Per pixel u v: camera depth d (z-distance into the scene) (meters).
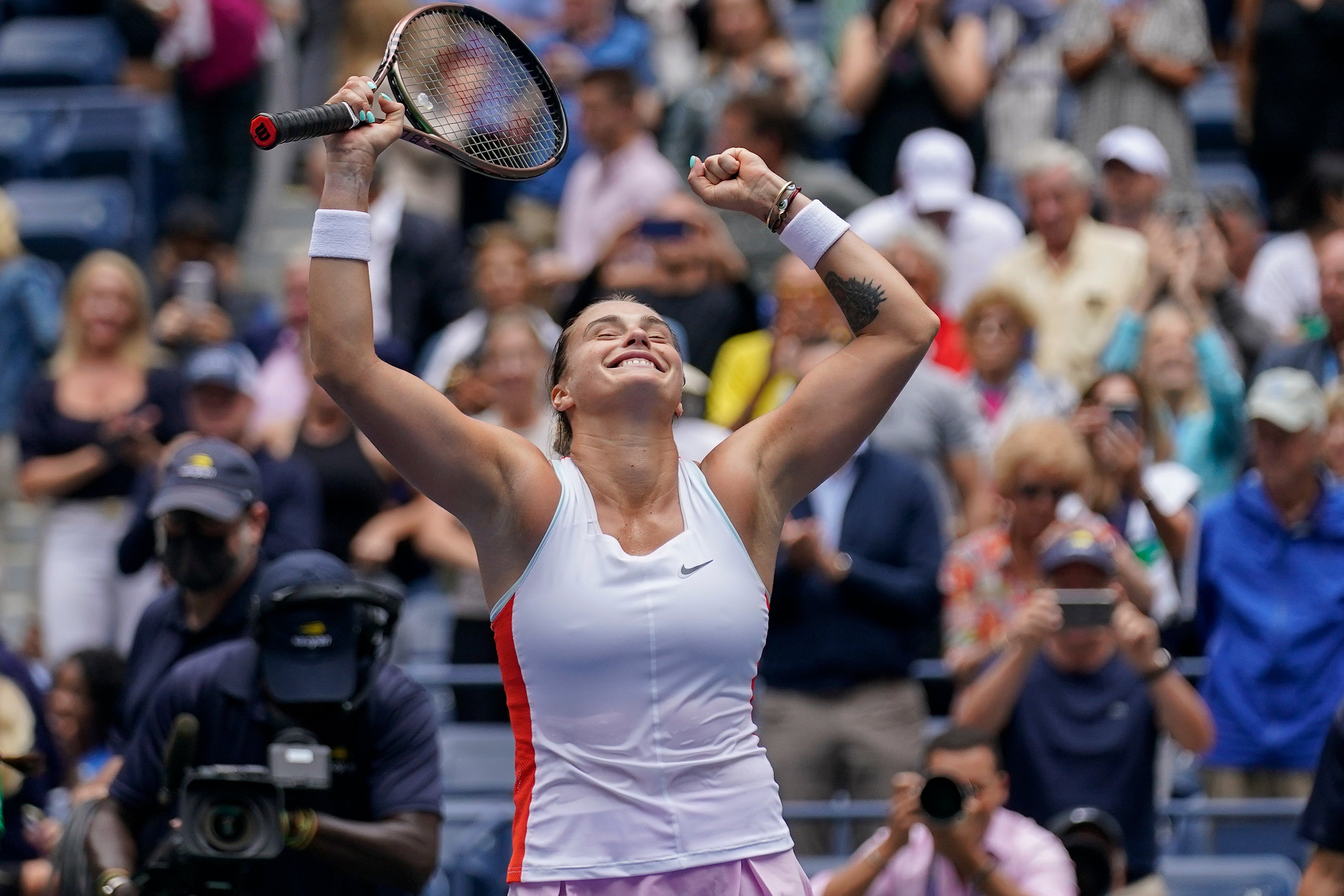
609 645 10.92
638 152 33.44
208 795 13.32
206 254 34.78
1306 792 21.62
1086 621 18.80
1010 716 19.34
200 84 38.12
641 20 40.66
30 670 20.36
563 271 31.77
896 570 22.34
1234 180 41.09
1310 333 27.94
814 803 21.78
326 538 26.50
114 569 27.64
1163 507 23.11
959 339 28.47
